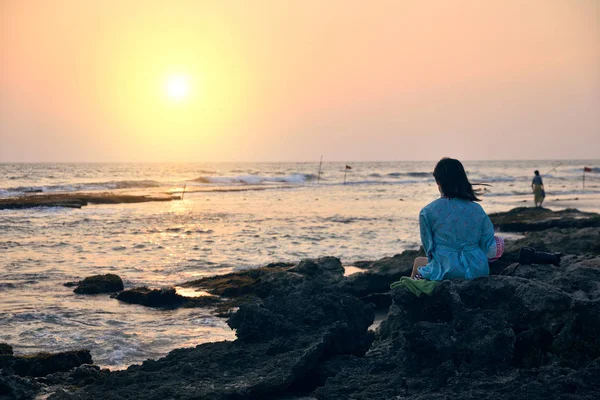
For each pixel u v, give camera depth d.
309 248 18.09
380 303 10.84
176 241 19.58
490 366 4.99
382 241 19.81
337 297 6.96
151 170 103.81
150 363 6.11
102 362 7.36
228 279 11.95
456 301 5.38
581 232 12.27
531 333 5.26
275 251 17.44
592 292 5.71
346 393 5.23
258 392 5.42
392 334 6.98
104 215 28.39
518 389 4.54
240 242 19.39
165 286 12.05
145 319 9.65
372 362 5.80
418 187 57.44
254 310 6.54
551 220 22.69
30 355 6.92
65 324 9.19
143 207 33.44
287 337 6.39
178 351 6.39
